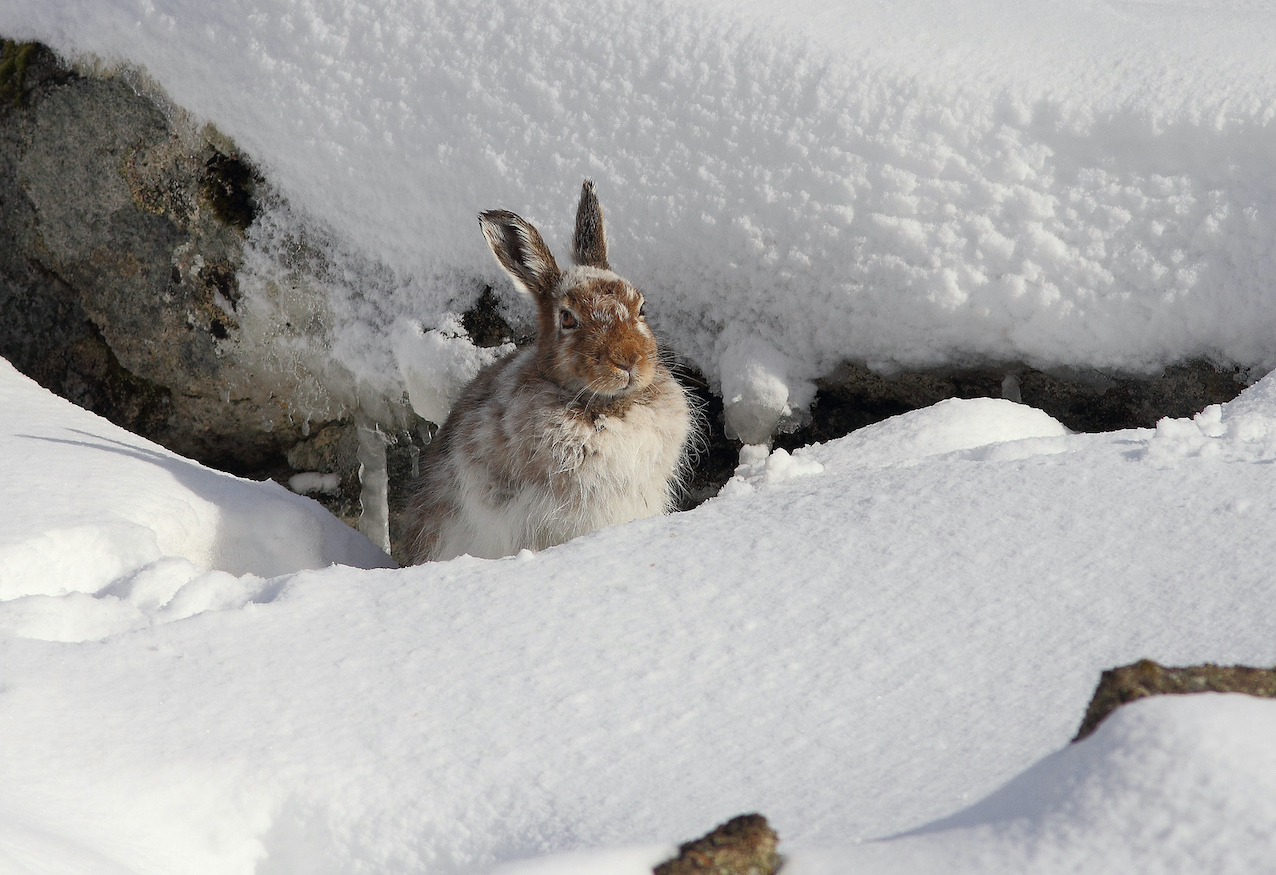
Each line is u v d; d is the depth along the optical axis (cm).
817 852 418
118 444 1177
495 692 600
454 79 1310
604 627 662
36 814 484
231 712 584
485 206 1321
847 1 1270
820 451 1130
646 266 1277
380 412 1455
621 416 1073
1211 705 400
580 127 1269
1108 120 1097
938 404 1153
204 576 759
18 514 912
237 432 1547
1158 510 720
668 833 472
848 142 1167
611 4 1262
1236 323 1078
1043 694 548
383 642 662
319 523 1158
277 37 1382
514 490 1092
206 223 1468
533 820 499
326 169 1393
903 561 704
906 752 515
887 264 1173
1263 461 786
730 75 1212
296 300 1452
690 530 802
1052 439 906
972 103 1132
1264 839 347
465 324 1362
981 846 384
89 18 1487
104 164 1499
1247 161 1066
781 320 1244
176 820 520
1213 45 1133
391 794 525
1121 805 374
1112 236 1109
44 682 600
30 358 1595
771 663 607
